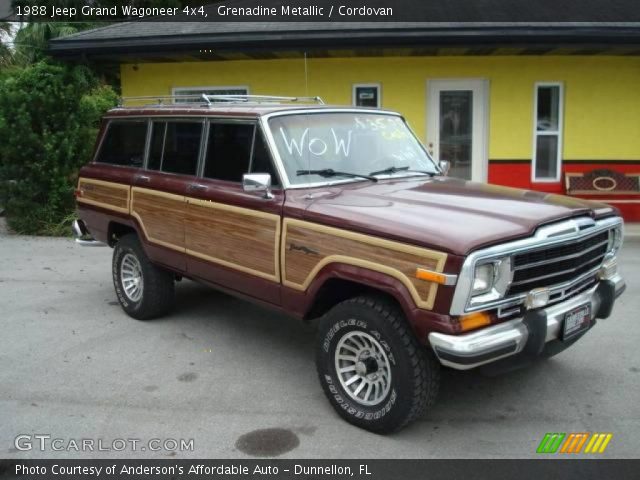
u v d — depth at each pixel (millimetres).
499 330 3598
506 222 3748
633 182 10914
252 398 4543
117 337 5754
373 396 4047
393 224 3742
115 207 6137
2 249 9562
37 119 10570
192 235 5234
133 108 6184
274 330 5957
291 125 4797
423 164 5387
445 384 4762
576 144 10961
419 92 10844
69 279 7828
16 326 6051
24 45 18109
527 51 10234
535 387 4695
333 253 4023
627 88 10781
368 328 3873
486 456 3771
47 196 10781
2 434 4031
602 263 4465
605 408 4363
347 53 10406
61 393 4605
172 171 5535
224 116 4973
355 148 5000
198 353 5383
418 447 3873
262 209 4531
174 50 10125
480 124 10945
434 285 3482
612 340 5617
